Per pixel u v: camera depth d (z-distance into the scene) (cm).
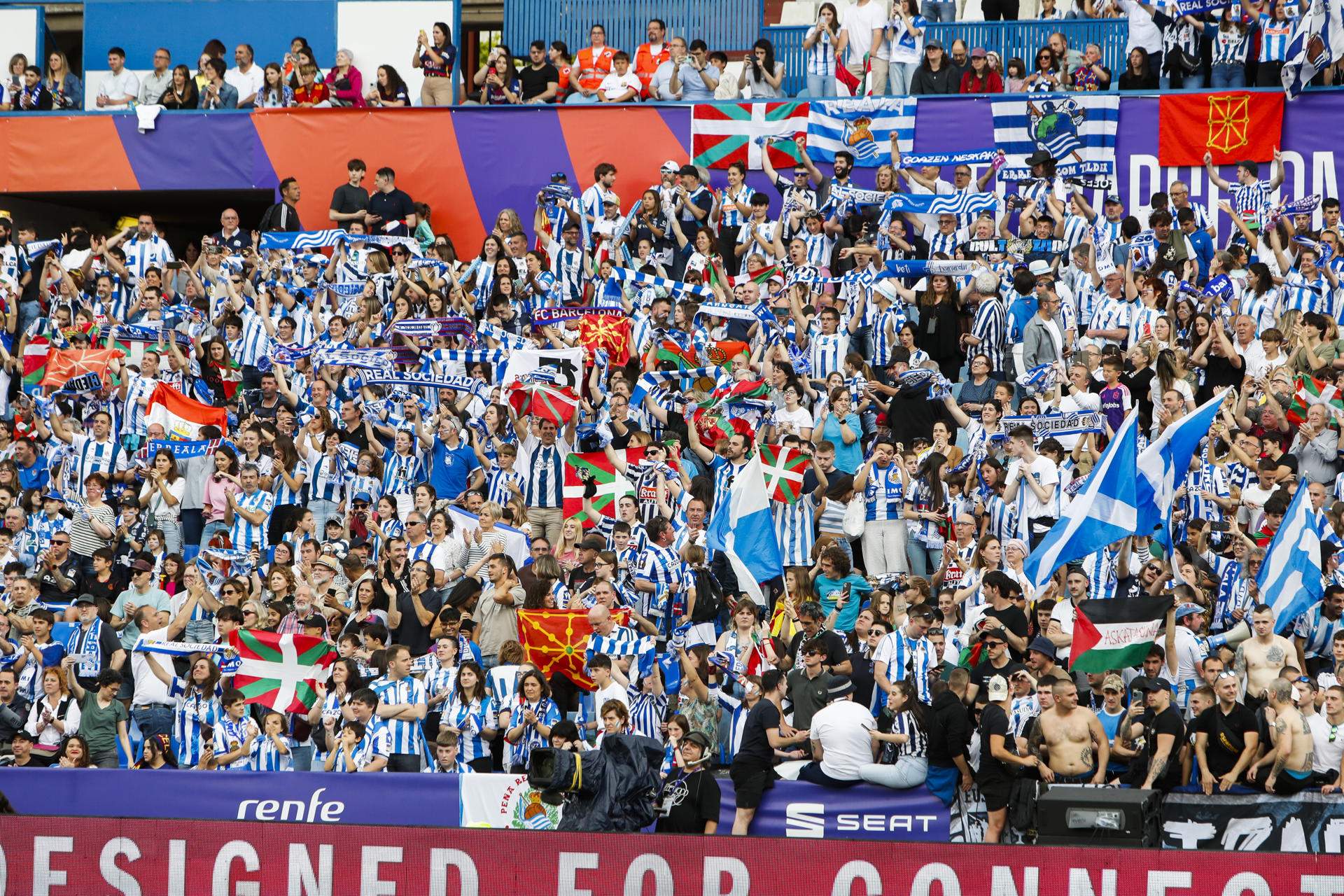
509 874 2633
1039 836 2497
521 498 3794
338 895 2672
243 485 3853
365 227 4997
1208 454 3647
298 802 2984
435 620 3394
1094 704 2939
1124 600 2791
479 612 3391
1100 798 2477
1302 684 2762
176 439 4116
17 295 4750
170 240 6047
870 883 2531
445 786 2945
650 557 3431
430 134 5216
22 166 5378
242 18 5547
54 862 2731
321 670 3231
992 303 4166
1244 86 4834
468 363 4297
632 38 5512
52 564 3762
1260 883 2405
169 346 4450
